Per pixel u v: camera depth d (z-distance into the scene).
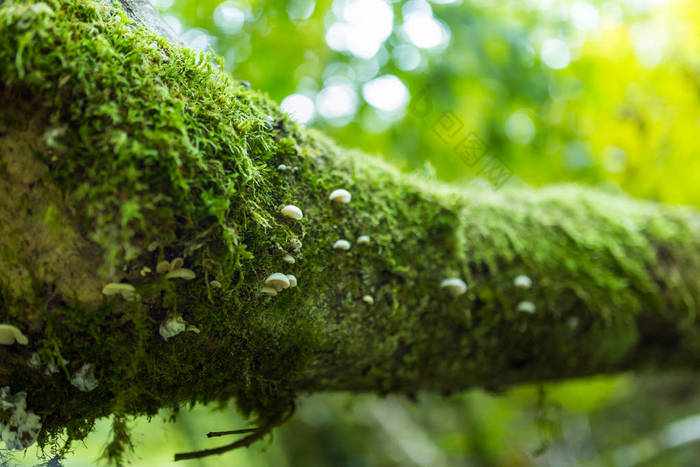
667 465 1.20
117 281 0.35
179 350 0.37
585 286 0.49
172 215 0.34
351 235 0.41
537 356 0.51
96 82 0.34
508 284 0.47
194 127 0.35
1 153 0.33
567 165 0.76
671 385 1.34
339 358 0.43
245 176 0.36
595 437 1.35
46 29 0.33
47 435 0.37
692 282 0.53
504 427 1.27
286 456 1.28
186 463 0.87
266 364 0.40
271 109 0.40
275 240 0.37
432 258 0.43
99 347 0.36
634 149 0.83
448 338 0.46
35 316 0.35
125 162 0.33
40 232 0.34
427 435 1.24
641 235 0.54
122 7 0.37
